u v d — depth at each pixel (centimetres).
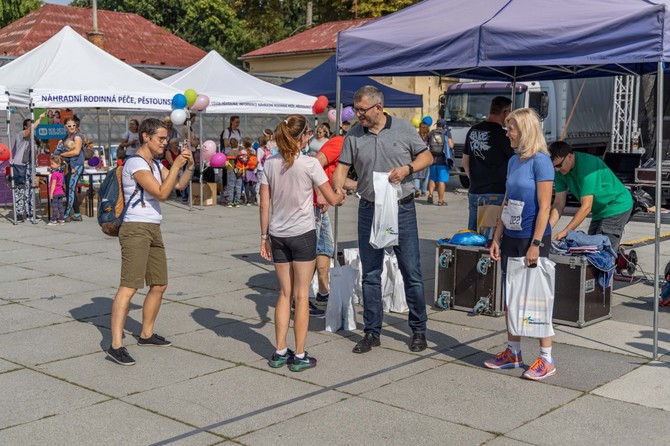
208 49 4669
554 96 2034
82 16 3058
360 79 1898
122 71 1424
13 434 434
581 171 683
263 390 509
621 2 594
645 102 1877
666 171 1455
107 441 425
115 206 562
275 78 2483
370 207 593
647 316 713
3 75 1381
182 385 517
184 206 1595
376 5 3397
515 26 612
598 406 482
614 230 722
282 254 546
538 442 427
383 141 586
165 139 569
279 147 535
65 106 1300
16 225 1291
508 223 536
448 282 730
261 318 697
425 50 668
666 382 528
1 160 1236
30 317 693
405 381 529
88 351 593
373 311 604
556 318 679
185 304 747
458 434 438
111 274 888
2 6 4103
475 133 755
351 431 441
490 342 624
